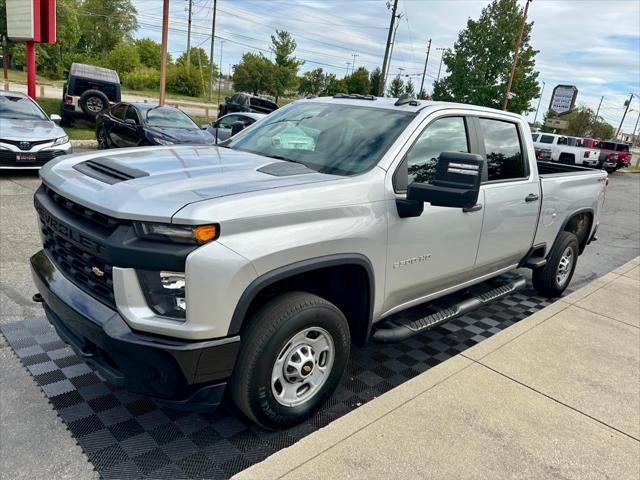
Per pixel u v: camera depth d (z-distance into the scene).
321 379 3.03
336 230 2.84
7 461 2.56
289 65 52.56
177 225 2.33
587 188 5.74
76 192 2.66
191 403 2.55
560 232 5.44
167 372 2.41
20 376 3.30
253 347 2.60
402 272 3.40
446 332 4.72
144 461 2.65
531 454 2.76
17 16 15.39
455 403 3.18
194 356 2.39
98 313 2.52
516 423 3.03
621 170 34.06
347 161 3.32
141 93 47.00
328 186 2.88
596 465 2.73
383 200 3.14
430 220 3.47
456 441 2.81
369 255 3.08
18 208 7.46
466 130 3.95
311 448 2.66
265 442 2.88
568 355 4.00
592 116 73.56
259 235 2.52
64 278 2.85
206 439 2.86
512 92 38.53
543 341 4.23
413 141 3.43
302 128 3.81
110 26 80.81
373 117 3.66
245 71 51.88
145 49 83.00
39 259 3.16
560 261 5.50
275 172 3.06
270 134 3.94
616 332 4.56
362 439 2.76
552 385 3.51
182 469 2.62
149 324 2.37
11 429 2.80
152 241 2.35
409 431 2.86
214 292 2.37
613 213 14.19
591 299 5.45
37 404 3.04
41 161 9.45
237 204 2.46
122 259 2.35
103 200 2.50
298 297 2.78
